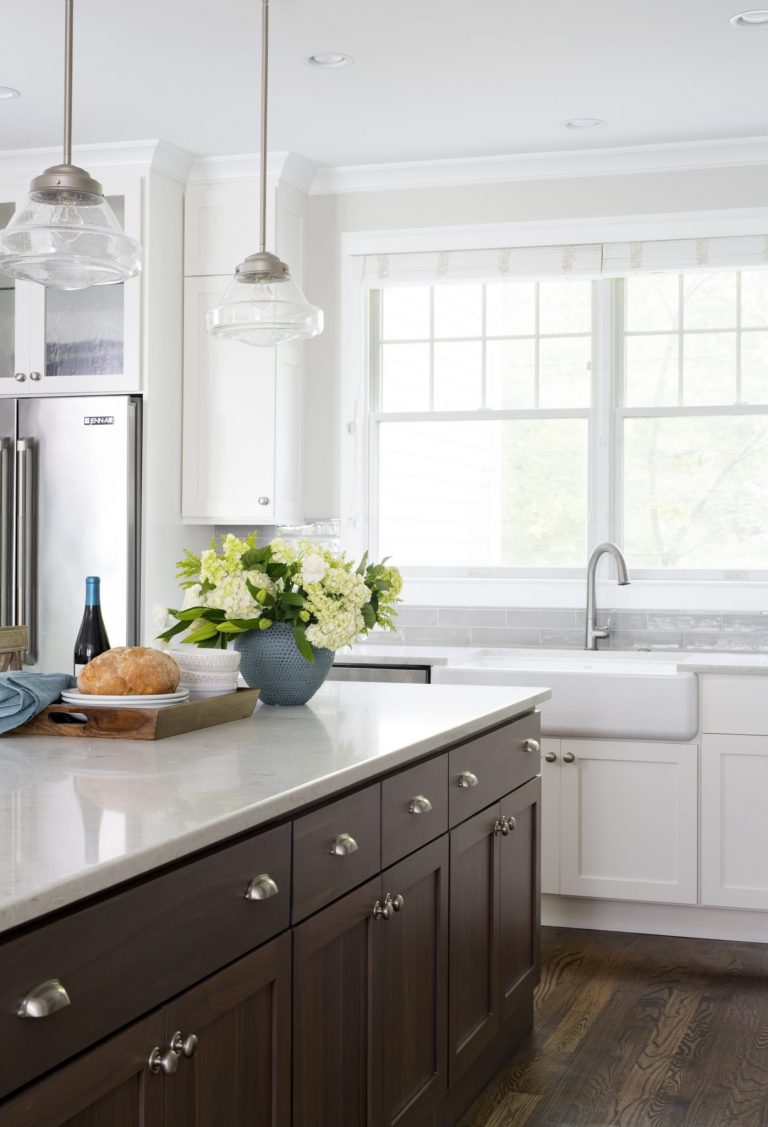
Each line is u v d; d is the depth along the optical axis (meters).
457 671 4.21
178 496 4.88
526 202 4.83
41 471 4.62
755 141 4.52
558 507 4.93
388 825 2.21
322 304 5.06
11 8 3.46
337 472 5.04
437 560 5.07
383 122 4.41
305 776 1.90
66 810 1.63
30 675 2.36
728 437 4.74
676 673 4.02
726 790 3.97
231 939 1.65
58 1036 1.29
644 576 4.79
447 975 2.51
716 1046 3.10
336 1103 2.00
